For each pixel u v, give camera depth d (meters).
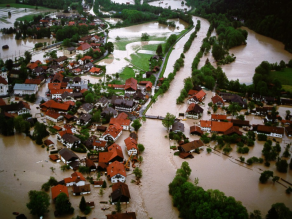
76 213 147.25
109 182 170.25
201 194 150.88
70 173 176.25
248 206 159.38
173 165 190.50
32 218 142.12
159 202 159.25
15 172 173.62
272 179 179.25
